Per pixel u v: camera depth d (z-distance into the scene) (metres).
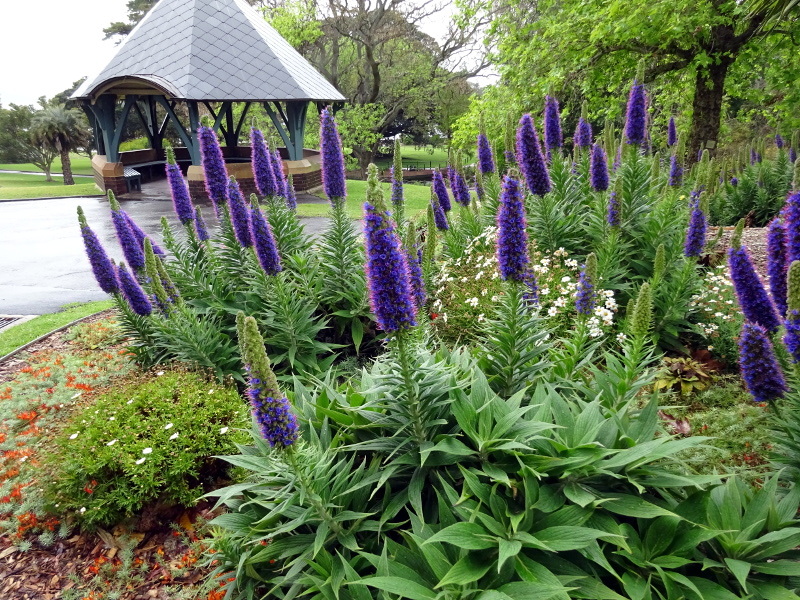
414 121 45.22
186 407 4.45
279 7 33.88
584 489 2.61
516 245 3.13
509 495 2.63
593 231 5.96
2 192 27.08
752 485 3.29
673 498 2.74
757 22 11.12
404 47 36.00
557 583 2.17
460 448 2.66
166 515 4.10
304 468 2.61
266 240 5.00
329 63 40.06
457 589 2.28
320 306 6.13
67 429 4.43
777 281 3.21
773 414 2.98
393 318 2.57
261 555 2.79
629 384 3.31
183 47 21.16
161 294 4.99
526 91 13.59
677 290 5.00
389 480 2.97
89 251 5.56
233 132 25.95
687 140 13.37
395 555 2.57
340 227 5.99
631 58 12.60
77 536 4.09
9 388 6.20
